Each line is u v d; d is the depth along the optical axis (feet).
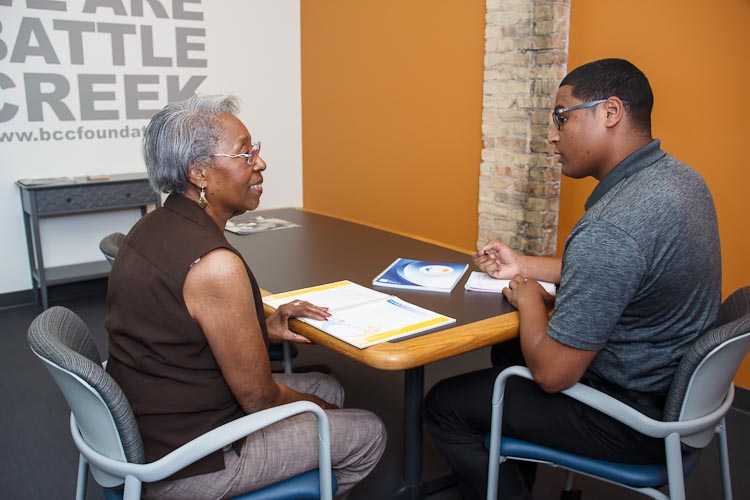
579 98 4.74
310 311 4.99
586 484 7.14
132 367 4.23
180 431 4.18
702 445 4.57
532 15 10.86
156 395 4.16
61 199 12.60
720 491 6.96
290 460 4.52
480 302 5.50
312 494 4.55
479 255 6.40
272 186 16.99
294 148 17.20
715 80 8.71
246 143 4.52
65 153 13.52
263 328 4.52
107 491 4.39
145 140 4.37
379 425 5.08
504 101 11.65
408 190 14.35
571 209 11.33
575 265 4.33
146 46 14.19
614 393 4.70
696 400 4.32
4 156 12.87
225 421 4.35
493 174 12.15
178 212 4.36
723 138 8.73
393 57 14.08
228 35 15.40
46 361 3.79
